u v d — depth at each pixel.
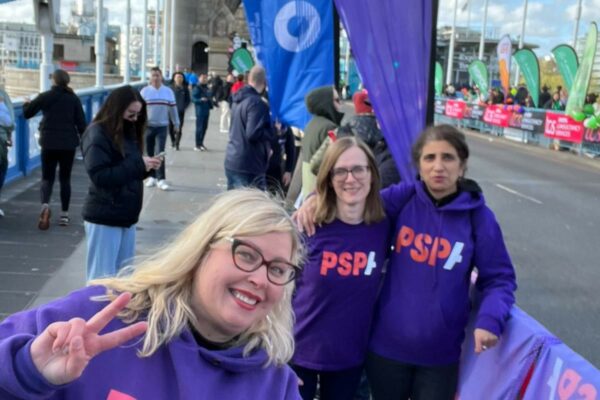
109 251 4.53
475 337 2.76
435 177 2.85
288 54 6.15
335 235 2.91
